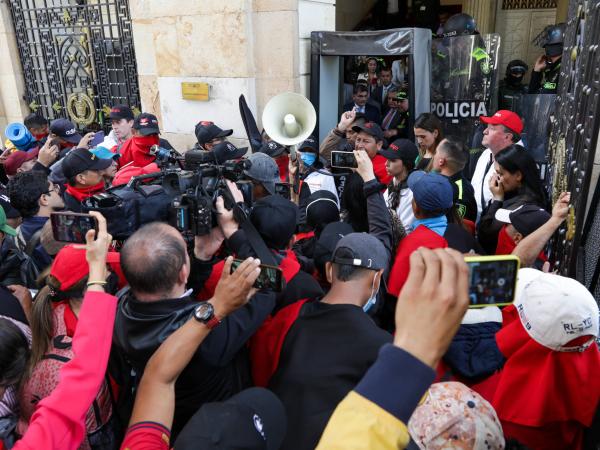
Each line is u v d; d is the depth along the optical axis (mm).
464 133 5516
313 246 2824
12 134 5246
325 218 2814
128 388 1862
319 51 5285
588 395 1455
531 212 2430
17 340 1541
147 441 1251
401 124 6004
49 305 1836
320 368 1486
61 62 7141
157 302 1537
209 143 4617
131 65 6480
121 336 1584
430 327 655
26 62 7441
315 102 5426
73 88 7352
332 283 1738
